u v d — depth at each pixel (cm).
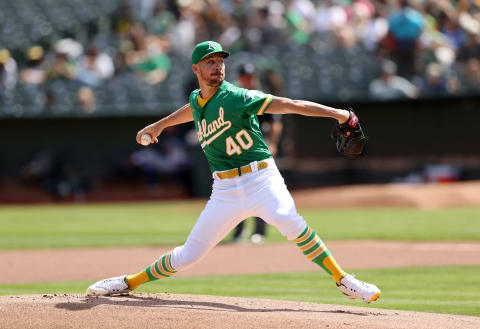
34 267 2700
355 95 6084
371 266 2694
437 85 5891
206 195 5962
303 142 6062
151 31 6981
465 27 6212
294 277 2412
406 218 4431
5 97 6231
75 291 2083
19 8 7306
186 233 3847
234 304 1670
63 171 6266
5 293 2036
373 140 6066
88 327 1384
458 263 2756
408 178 5956
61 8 7306
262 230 3375
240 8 6831
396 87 5928
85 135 6272
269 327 1366
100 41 6925
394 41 5997
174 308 1531
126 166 6322
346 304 1842
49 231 4022
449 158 5978
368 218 4475
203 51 1552
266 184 1594
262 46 6397
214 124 1584
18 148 6241
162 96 6269
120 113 6181
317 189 5856
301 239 1603
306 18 6894
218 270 2597
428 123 5991
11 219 4719
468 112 5934
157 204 5666
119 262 2811
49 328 1385
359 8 6775
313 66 6241
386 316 1560
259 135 1606
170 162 6328
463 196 5181
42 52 6862
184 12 6925
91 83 6328
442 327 1412
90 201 6206
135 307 1531
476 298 1962
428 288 2162
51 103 6162
